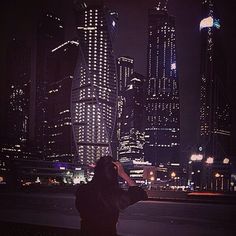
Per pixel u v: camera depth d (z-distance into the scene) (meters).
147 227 17.14
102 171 3.91
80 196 3.93
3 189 51.31
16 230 9.73
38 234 9.29
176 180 194.50
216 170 145.75
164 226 17.56
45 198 26.81
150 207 22.05
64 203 25.48
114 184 3.93
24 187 51.28
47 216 21.42
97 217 3.84
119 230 16.11
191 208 20.64
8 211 24.61
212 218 19.59
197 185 112.88
